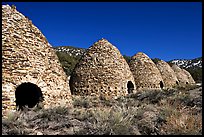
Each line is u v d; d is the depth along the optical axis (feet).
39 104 32.04
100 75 53.52
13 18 33.45
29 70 32.17
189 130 22.38
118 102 46.09
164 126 24.64
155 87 71.92
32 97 36.40
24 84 33.71
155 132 23.35
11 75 30.96
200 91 56.75
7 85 30.45
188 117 25.76
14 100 30.66
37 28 35.68
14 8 34.78
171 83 89.25
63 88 35.73
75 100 41.45
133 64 73.36
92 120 26.53
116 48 59.26
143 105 41.09
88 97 48.39
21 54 32.17
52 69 34.76
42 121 26.32
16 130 22.72
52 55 35.99
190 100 42.04
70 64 117.50
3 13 33.01
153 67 74.23
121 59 58.08
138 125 25.05
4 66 30.78
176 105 36.24
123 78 56.03
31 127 24.58
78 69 55.88
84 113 29.35
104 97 50.90
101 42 57.26
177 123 23.91
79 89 53.88
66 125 25.27
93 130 23.06
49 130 24.04
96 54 55.57
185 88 70.44
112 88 53.16
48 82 33.58
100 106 41.09
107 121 25.22
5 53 31.22
